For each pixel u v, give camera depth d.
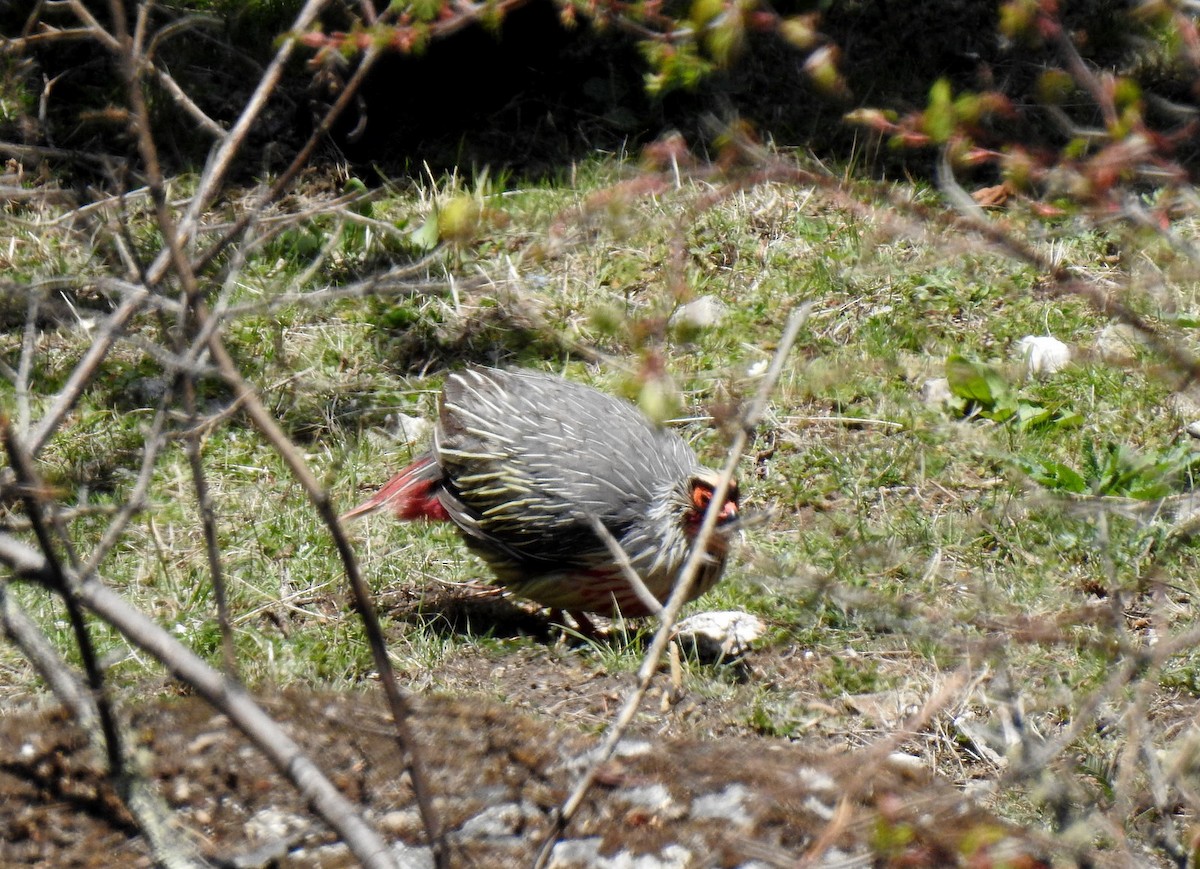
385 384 12.55
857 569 10.27
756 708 9.05
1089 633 8.08
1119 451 11.12
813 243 14.16
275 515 10.77
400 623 9.94
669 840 7.65
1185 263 8.05
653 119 16.22
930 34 17.31
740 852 7.03
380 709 8.84
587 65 16.41
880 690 9.29
